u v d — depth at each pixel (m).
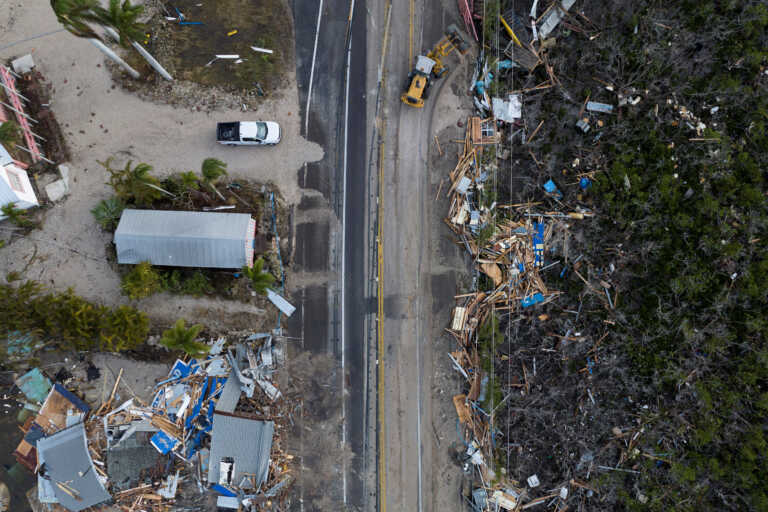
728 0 28.06
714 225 28.30
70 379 28.44
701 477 27.72
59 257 28.61
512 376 29.00
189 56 28.66
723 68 28.62
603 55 28.92
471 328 28.95
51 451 27.23
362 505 28.72
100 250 28.64
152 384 28.64
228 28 28.70
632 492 28.44
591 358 28.88
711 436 27.17
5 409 28.48
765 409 27.31
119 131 28.62
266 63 28.80
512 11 28.44
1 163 26.03
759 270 27.69
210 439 28.36
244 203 28.70
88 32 22.94
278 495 28.45
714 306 27.75
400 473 28.94
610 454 28.62
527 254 29.00
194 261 27.12
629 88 28.84
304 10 28.91
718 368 28.28
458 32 28.98
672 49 28.58
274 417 28.64
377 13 28.98
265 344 28.55
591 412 28.84
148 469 28.09
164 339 24.56
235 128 27.67
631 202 28.44
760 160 28.56
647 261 28.64
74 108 28.62
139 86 28.62
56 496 27.55
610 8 28.83
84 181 28.62
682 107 28.67
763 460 26.73
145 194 27.00
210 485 28.22
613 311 28.75
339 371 28.97
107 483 27.77
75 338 26.19
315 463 28.80
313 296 28.97
